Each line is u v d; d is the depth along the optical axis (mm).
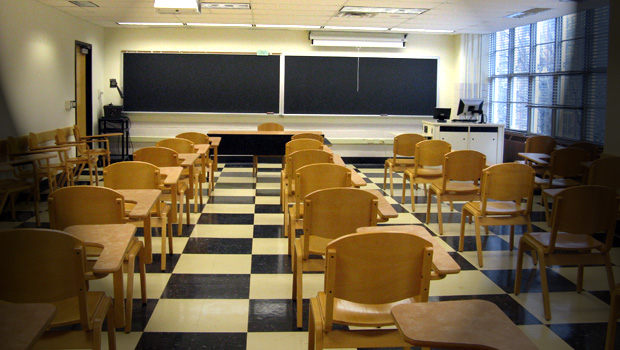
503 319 1492
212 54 9656
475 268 3984
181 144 5492
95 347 2016
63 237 1883
